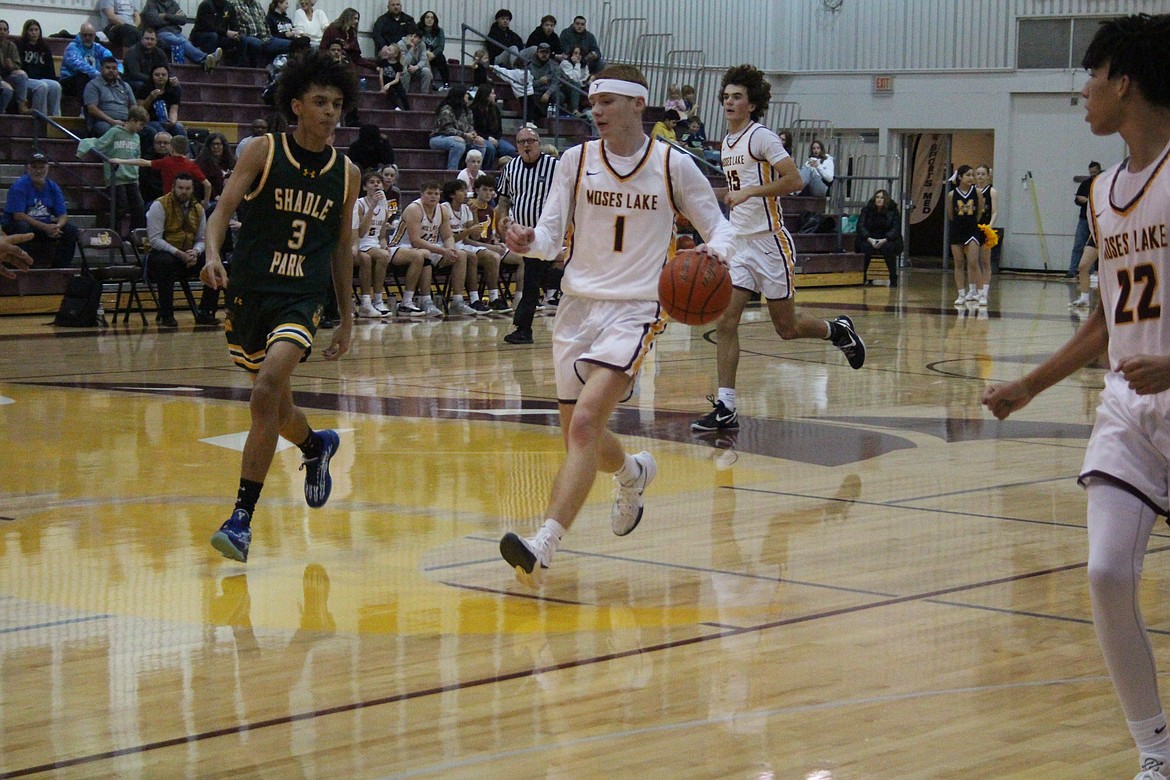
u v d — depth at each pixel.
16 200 17.23
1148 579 5.70
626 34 30.41
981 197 21.95
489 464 8.15
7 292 17.14
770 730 3.91
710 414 9.62
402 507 7.00
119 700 4.15
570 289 5.66
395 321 17.78
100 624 4.96
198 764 3.63
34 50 20.19
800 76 32.62
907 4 31.42
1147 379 3.36
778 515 6.90
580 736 3.85
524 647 4.72
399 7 25.30
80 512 6.80
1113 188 3.68
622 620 5.06
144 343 14.57
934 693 4.24
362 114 23.42
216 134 18.62
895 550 6.18
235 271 6.07
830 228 27.81
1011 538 6.42
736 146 9.82
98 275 16.28
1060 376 3.98
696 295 5.46
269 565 5.85
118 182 18.39
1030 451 8.86
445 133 23.23
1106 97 3.61
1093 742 3.82
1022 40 30.50
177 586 5.50
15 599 5.28
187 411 9.98
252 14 23.41
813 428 9.73
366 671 4.44
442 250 18.47
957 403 11.07
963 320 19.16
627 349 5.49
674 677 4.39
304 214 6.00
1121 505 3.54
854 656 4.62
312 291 6.05
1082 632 4.91
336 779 3.53
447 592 5.45
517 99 26.08
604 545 6.27
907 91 31.61
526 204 14.39
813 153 28.42
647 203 5.61
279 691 4.24
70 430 9.11
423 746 3.77
